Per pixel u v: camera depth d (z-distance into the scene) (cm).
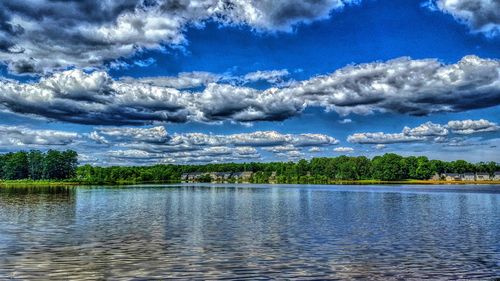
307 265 2823
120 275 2567
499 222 5125
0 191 13538
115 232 4256
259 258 3022
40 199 9425
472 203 8469
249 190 16275
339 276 2562
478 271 2686
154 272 2641
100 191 14062
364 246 3481
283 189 17362
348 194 12469
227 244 3575
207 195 11975
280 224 4916
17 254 3144
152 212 6456
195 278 2512
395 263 2884
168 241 3725
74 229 4466
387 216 5812
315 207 7462
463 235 4056
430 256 3102
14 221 5128
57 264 2833
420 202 8794
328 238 3884
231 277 2534
